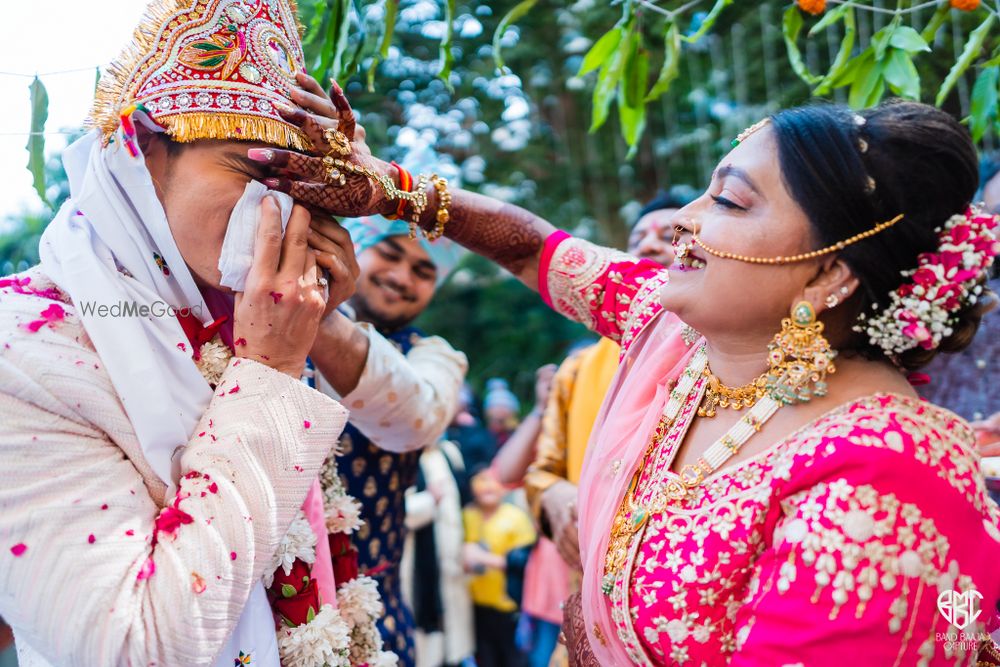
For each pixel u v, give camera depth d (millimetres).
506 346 8406
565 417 2402
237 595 1144
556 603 3240
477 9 4594
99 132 1257
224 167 1229
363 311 2236
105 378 1170
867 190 1104
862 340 1197
